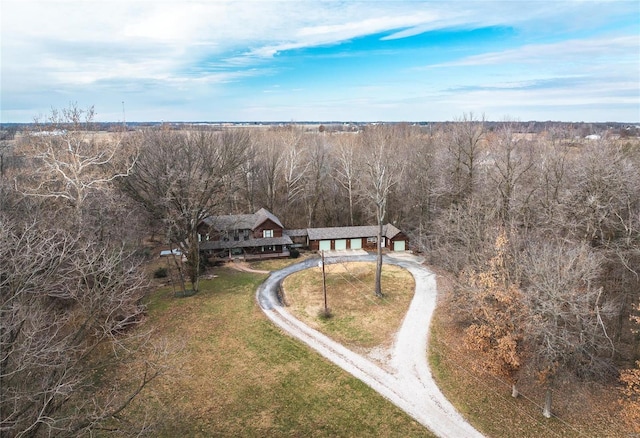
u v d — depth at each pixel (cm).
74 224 2836
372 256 5716
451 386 2786
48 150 3412
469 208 4003
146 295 4238
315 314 3872
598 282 3272
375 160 5131
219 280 4731
